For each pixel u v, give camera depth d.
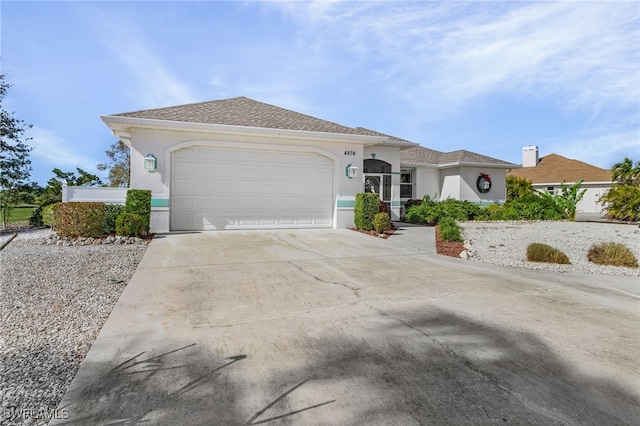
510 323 4.16
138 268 6.50
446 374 2.95
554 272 7.15
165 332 3.72
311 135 12.00
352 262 7.45
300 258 7.68
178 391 2.63
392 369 3.02
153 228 10.88
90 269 6.33
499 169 21.55
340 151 13.04
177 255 7.70
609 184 28.11
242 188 12.00
